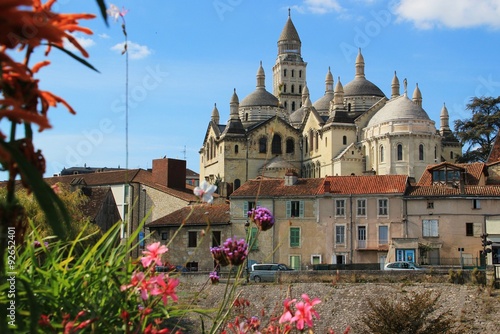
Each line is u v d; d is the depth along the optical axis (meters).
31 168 4.19
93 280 7.17
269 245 72.94
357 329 44.66
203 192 8.77
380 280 55.44
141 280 7.32
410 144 123.06
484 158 115.25
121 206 89.06
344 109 138.38
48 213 4.14
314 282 55.28
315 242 72.56
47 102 5.00
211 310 8.61
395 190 71.56
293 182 75.50
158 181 93.44
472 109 119.00
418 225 70.06
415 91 153.88
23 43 4.43
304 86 182.62
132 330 7.22
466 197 68.81
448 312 42.19
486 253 57.84
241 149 142.00
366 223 71.81
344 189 73.38
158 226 74.56
